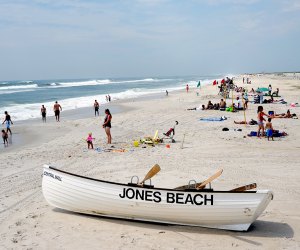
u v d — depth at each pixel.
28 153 16.41
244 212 7.55
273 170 12.44
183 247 7.12
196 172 12.41
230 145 16.58
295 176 11.69
